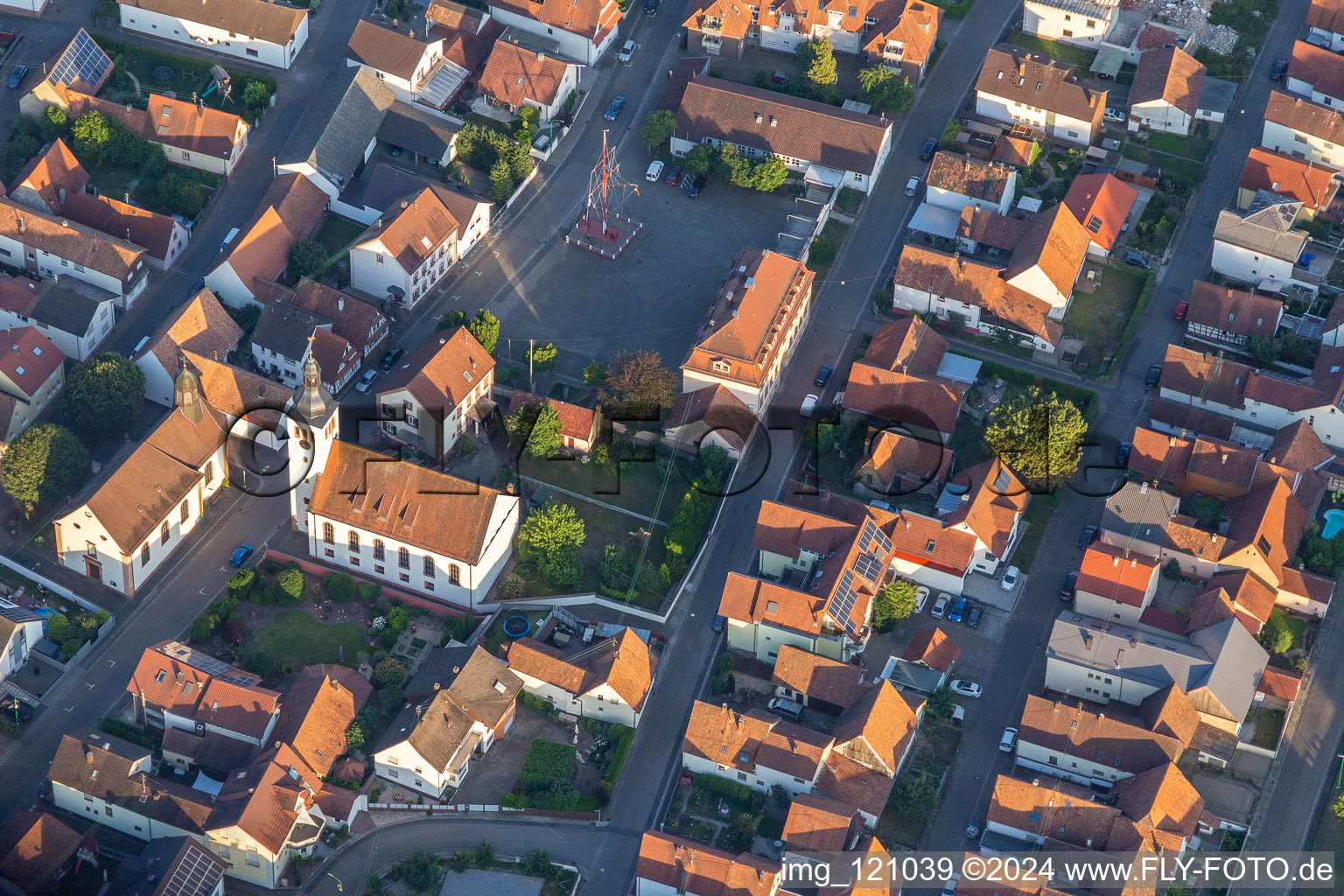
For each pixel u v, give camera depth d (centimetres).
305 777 19775
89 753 19612
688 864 18925
